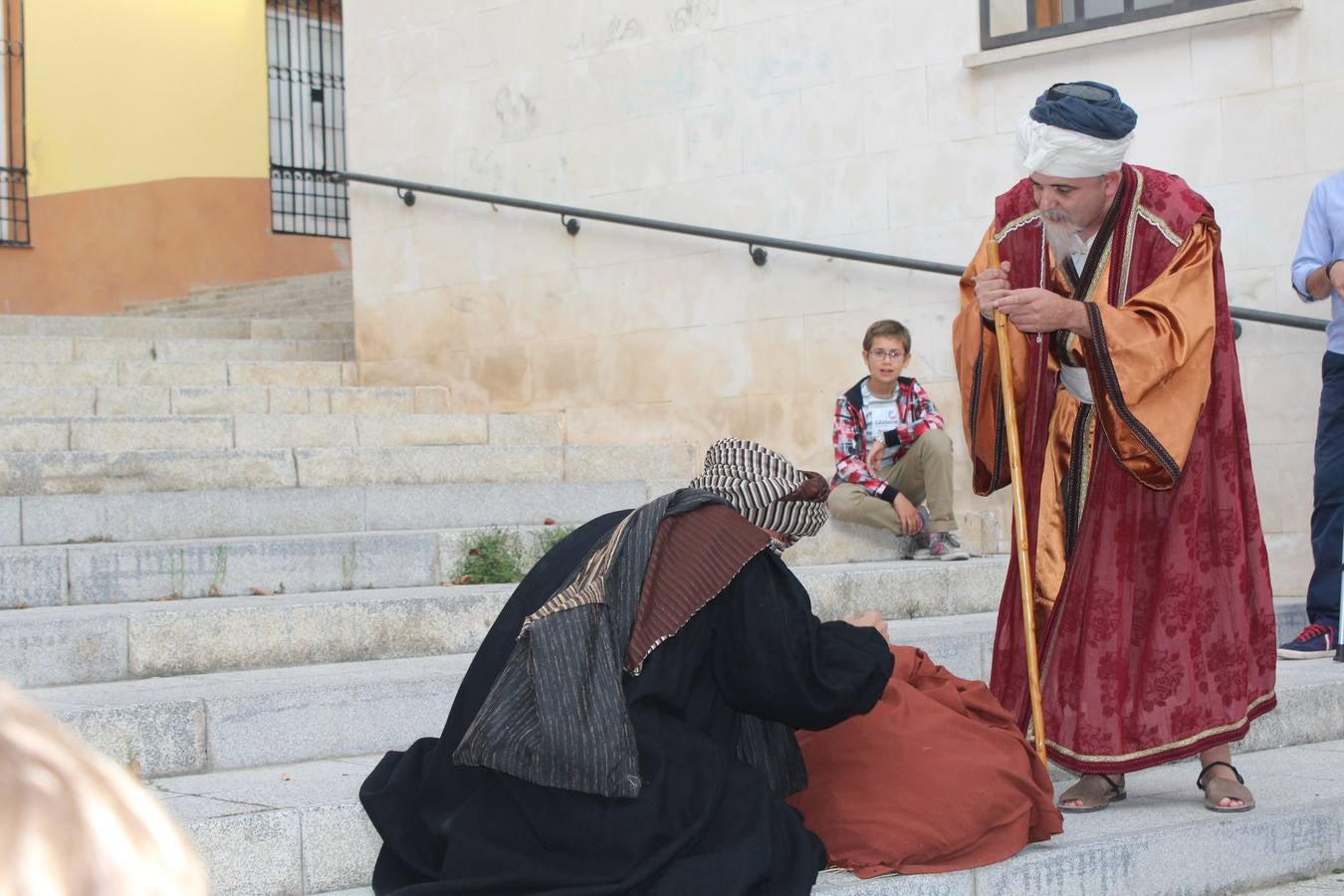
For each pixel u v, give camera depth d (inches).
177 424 252.2
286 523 219.8
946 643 172.1
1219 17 230.7
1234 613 126.7
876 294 265.3
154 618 156.7
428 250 322.3
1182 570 125.6
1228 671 126.2
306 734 139.0
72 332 355.6
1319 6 224.7
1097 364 120.0
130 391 270.8
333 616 166.6
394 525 228.7
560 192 303.3
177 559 186.2
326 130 514.0
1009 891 114.3
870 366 237.0
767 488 110.3
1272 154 228.8
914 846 111.5
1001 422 134.7
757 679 104.1
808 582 198.1
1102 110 122.0
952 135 257.4
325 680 146.4
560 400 303.1
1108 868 120.3
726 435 282.2
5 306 459.5
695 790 101.4
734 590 104.7
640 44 292.5
